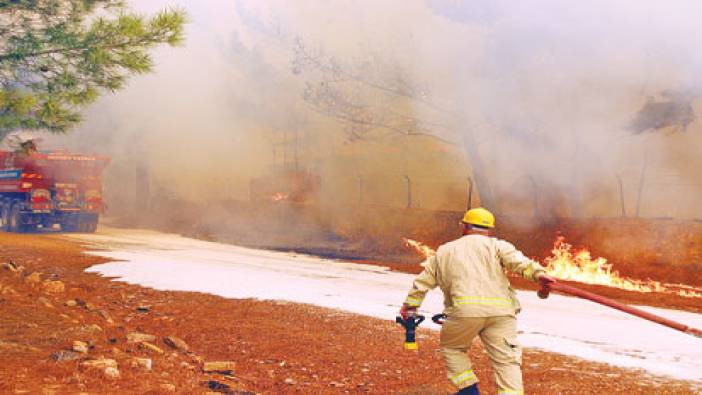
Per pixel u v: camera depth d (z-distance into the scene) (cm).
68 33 779
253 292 1259
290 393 627
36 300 992
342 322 964
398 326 948
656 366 746
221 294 1227
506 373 470
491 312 468
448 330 486
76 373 590
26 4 780
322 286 1417
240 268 1728
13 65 775
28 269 1488
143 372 632
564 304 1351
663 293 1600
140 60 806
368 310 1091
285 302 1138
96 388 548
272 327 920
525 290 1558
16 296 1018
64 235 2781
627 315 1226
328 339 853
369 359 752
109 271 1527
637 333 1006
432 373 692
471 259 482
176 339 808
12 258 1661
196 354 788
